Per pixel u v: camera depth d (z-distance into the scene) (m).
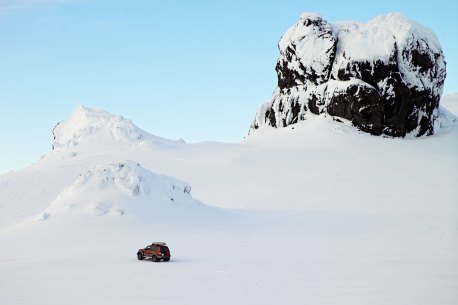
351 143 98.94
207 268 26.81
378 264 28.20
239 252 32.84
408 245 36.09
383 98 103.00
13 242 37.56
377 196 66.44
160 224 43.22
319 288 21.77
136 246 35.12
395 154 92.06
